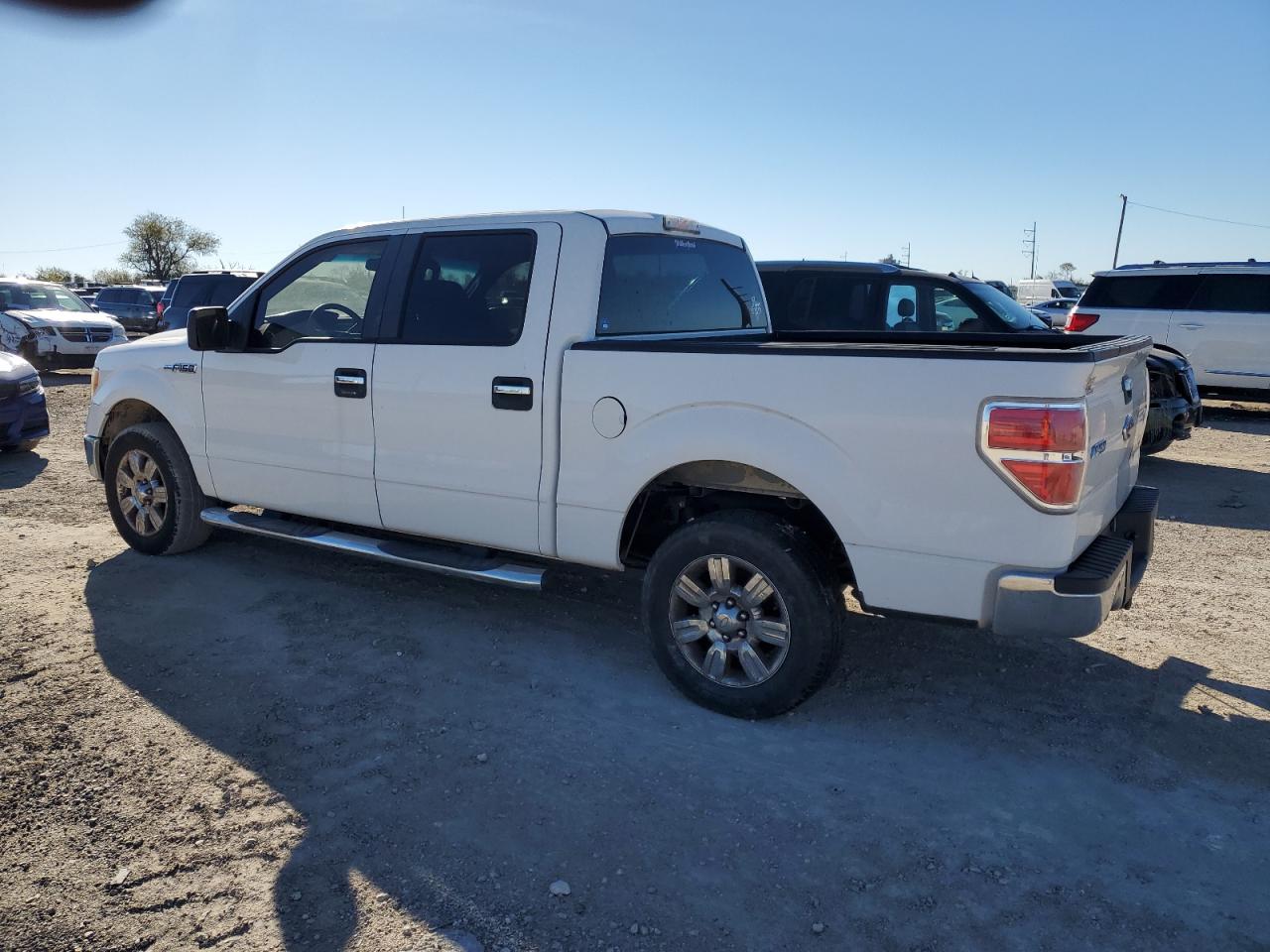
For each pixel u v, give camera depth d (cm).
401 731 376
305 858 294
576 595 532
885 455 344
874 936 262
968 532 335
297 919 267
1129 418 400
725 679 389
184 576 554
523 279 432
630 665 441
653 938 261
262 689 411
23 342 1725
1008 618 333
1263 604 538
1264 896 280
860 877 288
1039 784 341
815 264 920
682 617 400
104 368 598
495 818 317
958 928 266
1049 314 2636
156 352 570
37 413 948
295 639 466
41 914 269
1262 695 415
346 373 477
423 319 460
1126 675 435
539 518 427
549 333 418
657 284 461
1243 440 1147
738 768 351
